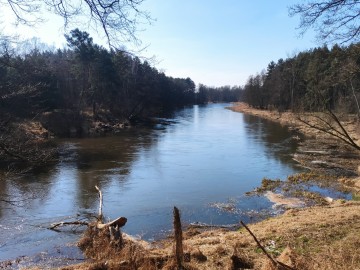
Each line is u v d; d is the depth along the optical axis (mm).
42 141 30094
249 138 42281
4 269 11141
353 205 14961
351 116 32219
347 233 9906
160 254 8773
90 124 49406
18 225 15297
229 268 7523
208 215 16688
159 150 33625
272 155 31516
